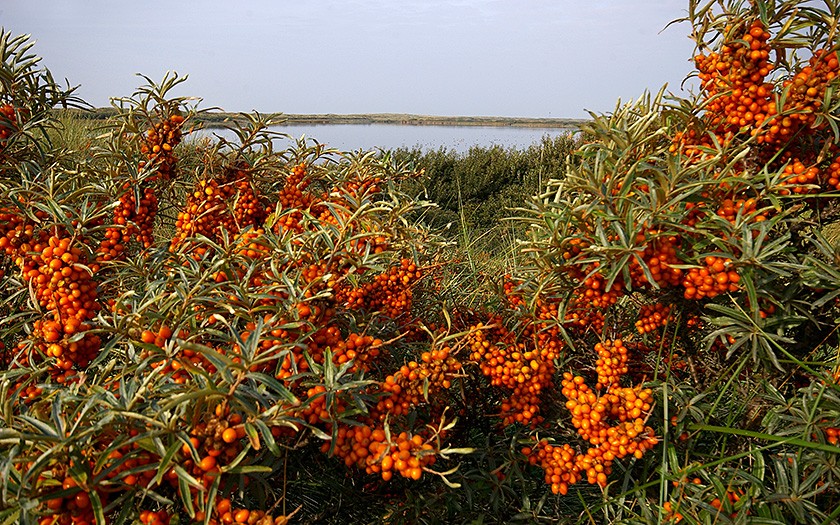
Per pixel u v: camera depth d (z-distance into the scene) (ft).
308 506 6.26
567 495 6.93
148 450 3.43
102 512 3.24
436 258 8.29
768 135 5.69
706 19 6.18
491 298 9.59
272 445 3.55
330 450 4.28
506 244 15.26
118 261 6.14
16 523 3.15
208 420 3.63
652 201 5.01
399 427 5.07
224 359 3.61
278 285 4.94
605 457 5.32
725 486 5.40
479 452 6.11
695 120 6.29
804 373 5.92
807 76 5.50
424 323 7.24
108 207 5.49
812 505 4.81
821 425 5.08
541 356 6.13
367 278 7.25
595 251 5.08
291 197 8.17
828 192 5.86
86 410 3.41
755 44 5.69
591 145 6.07
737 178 5.17
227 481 4.00
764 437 4.93
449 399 6.26
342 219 6.03
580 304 6.53
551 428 6.38
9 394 4.93
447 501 5.65
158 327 4.75
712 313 5.80
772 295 5.46
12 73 7.03
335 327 5.40
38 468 3.14
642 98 6.17
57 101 7.73
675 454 5.70
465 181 25.86
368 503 5.90
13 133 7.14
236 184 8.02
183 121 7.73
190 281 5.35
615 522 5.53
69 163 8.37
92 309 5.26
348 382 4.38
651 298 5.99
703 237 5.35
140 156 7.57
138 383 4.21
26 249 5.42
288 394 3.72
